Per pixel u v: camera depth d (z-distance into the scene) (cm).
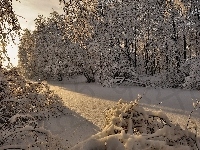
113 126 362
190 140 388
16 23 690
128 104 479
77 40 1323
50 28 4284
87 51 2789
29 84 963
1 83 693
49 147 377
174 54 3030
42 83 1048
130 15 3039
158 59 3319
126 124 436
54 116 1198
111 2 3106
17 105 715
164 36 3122
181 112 1300
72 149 308
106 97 2052
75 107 1563
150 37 3228
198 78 2291
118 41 3142
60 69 3897
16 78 888
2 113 525
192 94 2003
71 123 1072
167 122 434
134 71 3002
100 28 2761
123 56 3141
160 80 2814
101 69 2605
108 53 2619
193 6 2911
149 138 355
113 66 2634
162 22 3139
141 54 3706
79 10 780
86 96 2180
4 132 404
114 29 2894
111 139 295
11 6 680
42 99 1015
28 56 4634
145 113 441
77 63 3472
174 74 2750
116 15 2981
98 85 3091
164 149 329
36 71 4538
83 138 830
